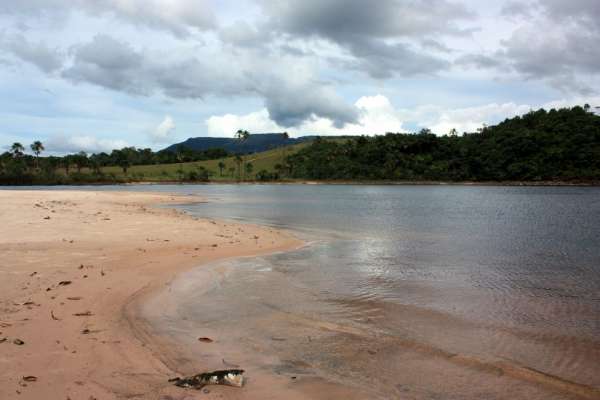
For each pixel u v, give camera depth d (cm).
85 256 1367
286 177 16975
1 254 1339
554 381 609
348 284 1161
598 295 1071
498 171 14588
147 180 15862
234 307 941
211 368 632
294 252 1652
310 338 763
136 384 562
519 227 2705
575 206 4906
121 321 814
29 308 848
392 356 689
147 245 1628
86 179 15025
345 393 565
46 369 590
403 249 1777
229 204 4947
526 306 971
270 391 565
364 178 15975
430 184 15025
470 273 1324
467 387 589
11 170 14275
